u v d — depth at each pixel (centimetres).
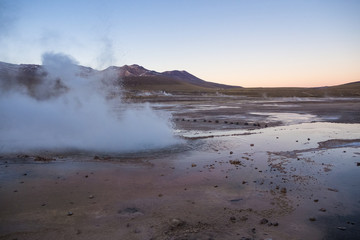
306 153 1320
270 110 3925
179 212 656
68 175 934
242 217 634
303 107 4494
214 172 1001
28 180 871
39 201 705
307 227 597
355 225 609
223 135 1803
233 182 892
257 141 1612
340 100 6731
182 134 1841
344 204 726
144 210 665
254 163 1134
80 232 554
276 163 1134
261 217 642
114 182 870
